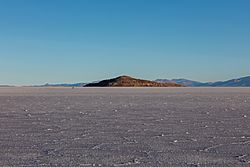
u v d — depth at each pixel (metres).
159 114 12.67
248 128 8.95
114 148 6.30
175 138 7.41
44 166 5.00
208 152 5.96
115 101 20.80
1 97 25.72
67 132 8.23
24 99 22.95
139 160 5.37
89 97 25.98
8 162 5.23
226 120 10.78
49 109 14.78
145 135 7.81
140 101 20.83
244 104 18.23
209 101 20.91
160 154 5.80
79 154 5.79
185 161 5.30
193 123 9.98
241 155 5.72
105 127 9.10
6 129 8.70
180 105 17.38
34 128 8.89
